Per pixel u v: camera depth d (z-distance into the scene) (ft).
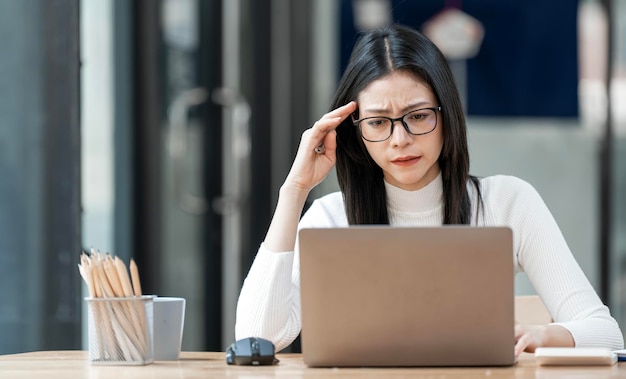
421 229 8.50
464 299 8.50
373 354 8.59
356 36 22.95
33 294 14.56
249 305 10.02
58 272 14.58
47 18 14.56
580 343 9.50
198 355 10.07
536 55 23.07
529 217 10.77
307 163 10.23
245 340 9.14
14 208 14.47
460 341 8.53
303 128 22.43
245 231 20.89
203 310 20.08
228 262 20.56
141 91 18.57
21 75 14.53
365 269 8.55
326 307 8.62
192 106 19.85
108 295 9.15
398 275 8.52
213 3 20.40
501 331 8.52
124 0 18.17
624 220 22.88
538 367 8.62
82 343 14.90
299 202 10.21
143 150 18.62
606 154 22.90
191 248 19.81
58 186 14.60
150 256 18.75
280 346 10.07
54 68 14.58
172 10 19.31
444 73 10.30
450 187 10.74
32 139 14.56
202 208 20.04
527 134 23.08
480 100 23.15
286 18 22.27
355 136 10.75
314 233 8.59
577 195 23.00
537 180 23.08
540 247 10.64
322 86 22.90
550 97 23.02
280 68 22.21
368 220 10.93
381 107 10.12
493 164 23.11
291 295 10.11
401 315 8.54
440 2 23.11
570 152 23.02
